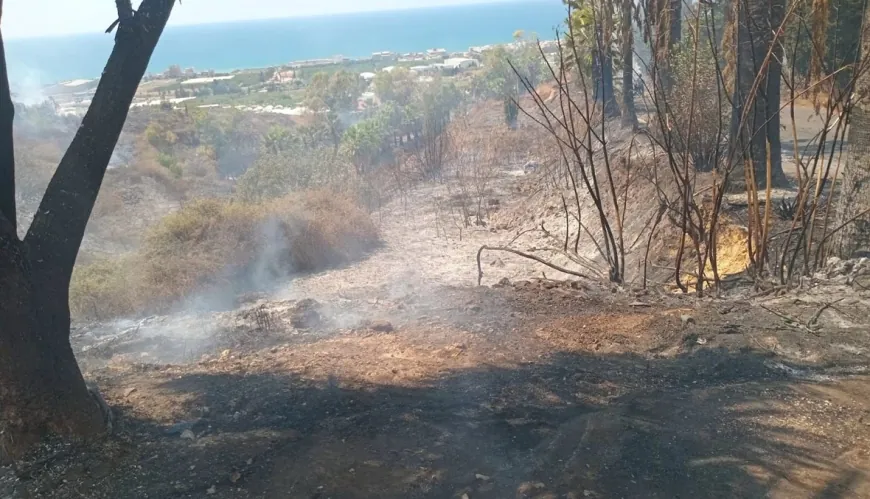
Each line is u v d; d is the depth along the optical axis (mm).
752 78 9555
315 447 3670
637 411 4113
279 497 3230
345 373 4738
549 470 3488
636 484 3375
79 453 3518
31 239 3523
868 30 6605
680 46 12273
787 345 4930
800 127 16594
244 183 20812
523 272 12078
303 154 23766
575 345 5156
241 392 4430
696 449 3682
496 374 4648
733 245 8766
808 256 6676
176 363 5449
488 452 3652
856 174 6730
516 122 29469
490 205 18547
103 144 3670
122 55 3660
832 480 3385
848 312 5441
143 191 29328
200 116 49719
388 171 25281
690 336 5113
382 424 3926
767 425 3910
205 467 3465
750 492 3305
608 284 7086
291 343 5730
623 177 13039
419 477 3400
